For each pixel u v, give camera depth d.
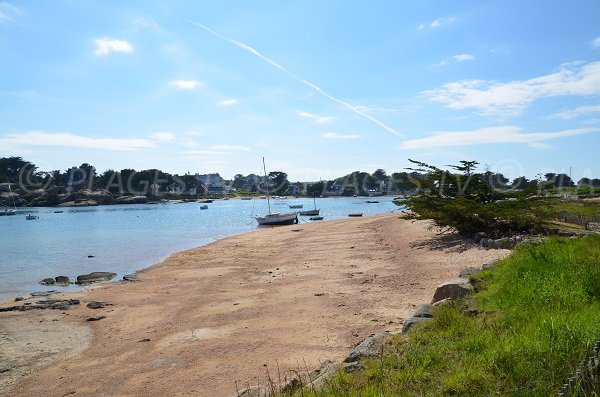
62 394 8.16
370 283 15.08
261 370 8.34
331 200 161.12
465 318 7.03
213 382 8.02
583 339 5.13
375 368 5.46
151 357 9.66
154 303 14.73
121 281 19.77
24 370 9.44
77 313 14.02
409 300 12.52
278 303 13.38
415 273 16.03
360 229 36.72
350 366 5.95
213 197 178.62
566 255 10.10
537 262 9.63
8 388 8.55
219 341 10.31
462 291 9.64
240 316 12.30
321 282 15.90
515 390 4.39
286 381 6.50
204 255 26.89
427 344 6.12
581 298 7.29
